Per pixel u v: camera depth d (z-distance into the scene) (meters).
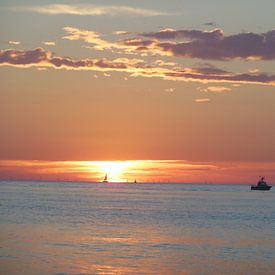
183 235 119.44
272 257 91.38
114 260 86.50
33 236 113.00
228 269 81.81
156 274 77.94
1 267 80.50
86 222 145.88
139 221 151.50
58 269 79.56
